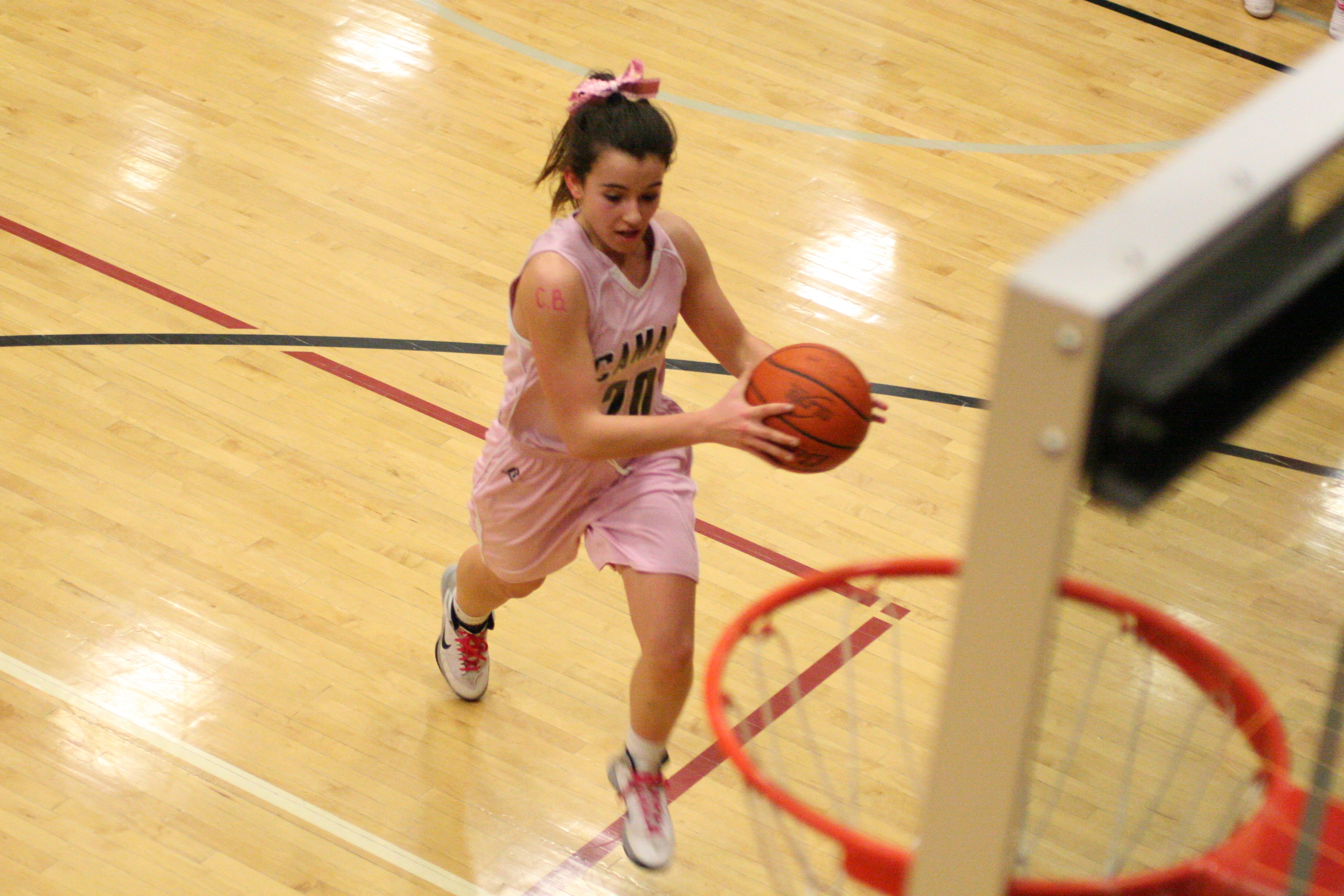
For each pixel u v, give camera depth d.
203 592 6.89
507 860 5.80
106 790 5.86
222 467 7.66
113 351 8.36
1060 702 5.06
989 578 2.30
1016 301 2.05
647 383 5.15
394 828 5.87
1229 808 4.23
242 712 6.30
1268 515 5.16
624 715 6.57
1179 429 2.26
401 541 7.36
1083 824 4.63
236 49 11.60
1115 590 4.81
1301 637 5.00
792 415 4.56
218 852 5.66
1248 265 2.19
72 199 9.62
